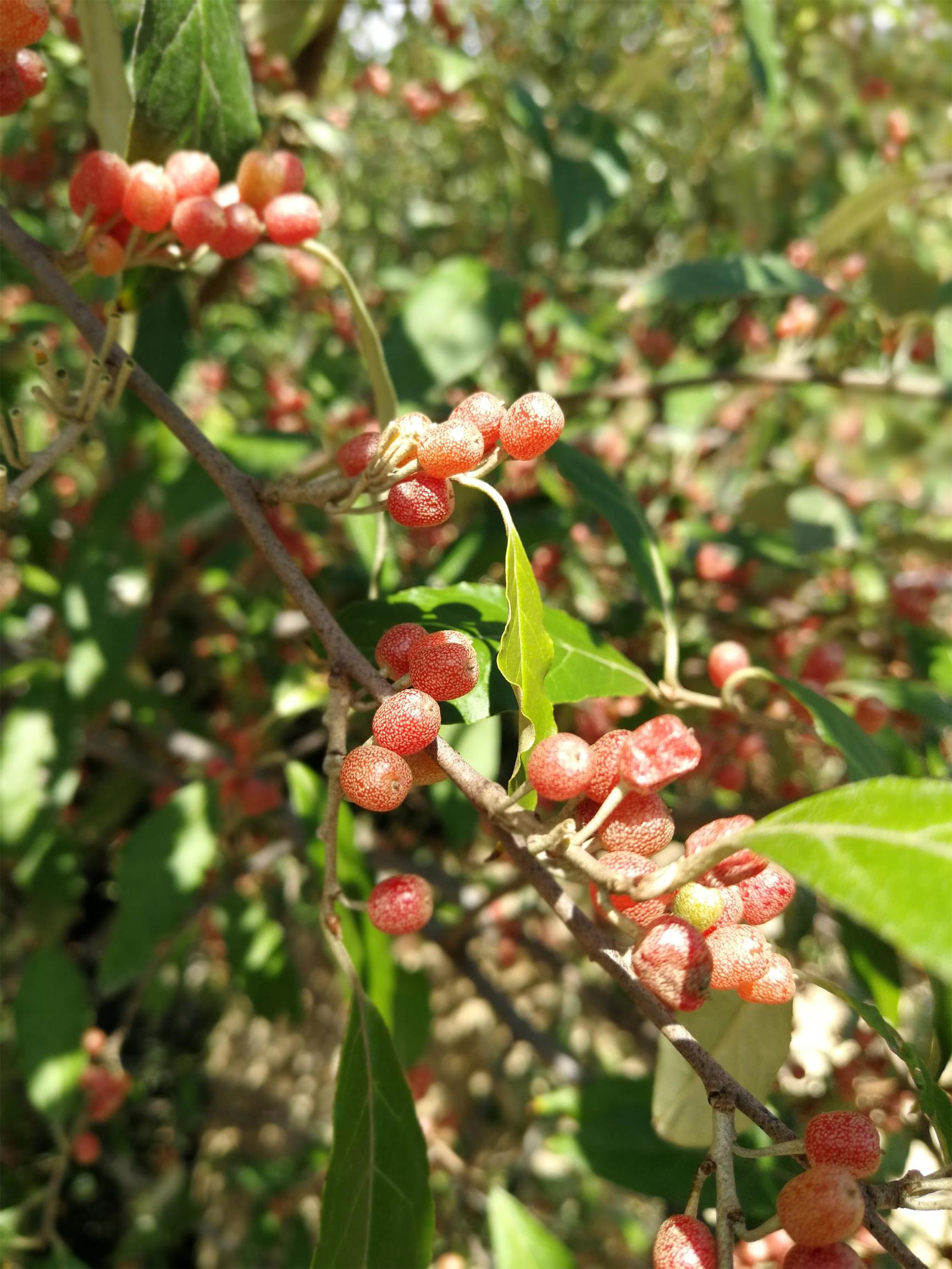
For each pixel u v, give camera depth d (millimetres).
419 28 447
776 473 394
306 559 344
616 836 104
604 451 405
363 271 551
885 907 82
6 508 119
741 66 454
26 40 135
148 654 439
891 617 311
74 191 150
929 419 487
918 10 452
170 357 276
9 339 351
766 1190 176
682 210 559
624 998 452
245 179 159
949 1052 149
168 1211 466
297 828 372
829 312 347
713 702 171
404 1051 243
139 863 285
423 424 114
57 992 287
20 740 316
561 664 161
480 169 564
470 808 307
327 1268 117
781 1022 146
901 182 357
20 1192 415
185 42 160
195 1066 541
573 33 585
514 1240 209
